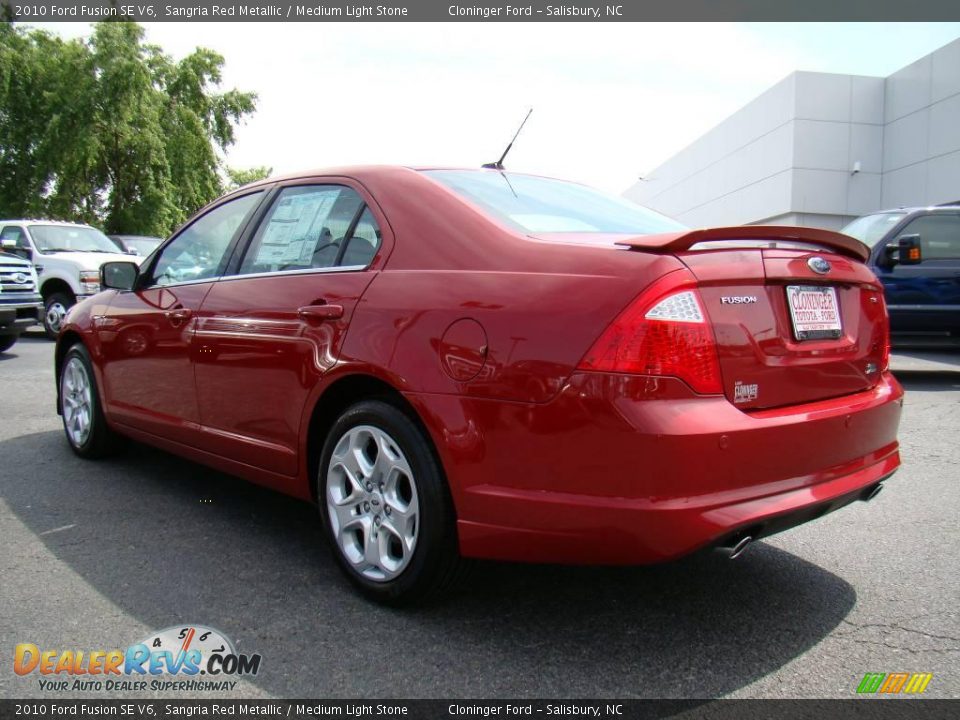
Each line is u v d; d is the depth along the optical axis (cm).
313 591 301
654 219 350
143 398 420
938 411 672
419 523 266
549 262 251
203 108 3050
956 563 334
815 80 2827
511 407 241
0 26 2831
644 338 225
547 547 240
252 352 334
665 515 223
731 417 232
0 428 580
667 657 254
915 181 2675
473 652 256
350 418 291
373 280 294
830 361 271
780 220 2950
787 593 303
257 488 437
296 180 363
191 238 414
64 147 2634
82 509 397
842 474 265
